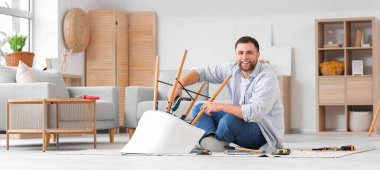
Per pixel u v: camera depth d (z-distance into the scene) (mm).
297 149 4977
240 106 4379
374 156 4301
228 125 4473
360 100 8906
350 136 8328
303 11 9375
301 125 9414
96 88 6879
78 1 9562
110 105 6578
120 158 4117
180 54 9875
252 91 4480
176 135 4289
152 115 4344
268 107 4387
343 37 9234
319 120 9031
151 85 9891
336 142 6641
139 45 9953
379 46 9211
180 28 9867
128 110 7238
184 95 7094
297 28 9398
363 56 9219
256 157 4156
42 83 5723
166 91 7367
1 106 5785
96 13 9742
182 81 4625
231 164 3635
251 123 4516
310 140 7133
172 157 4113
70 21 9219
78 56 9602
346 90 8953
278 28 9469
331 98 9000
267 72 4469
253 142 4605
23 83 5758
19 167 3576
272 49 9438
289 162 3785
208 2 9633
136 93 7215
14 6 8852
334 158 4105
